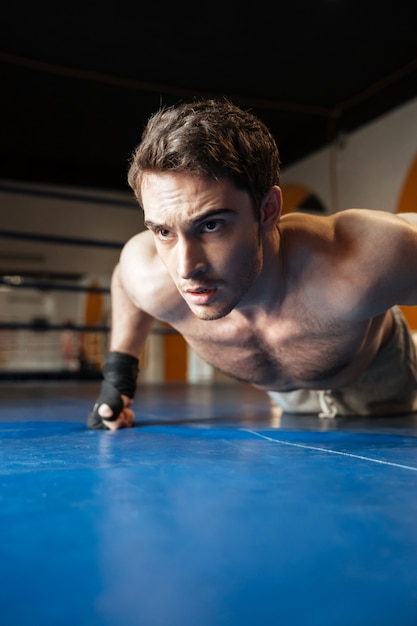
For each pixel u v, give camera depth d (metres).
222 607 0.43
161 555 0.52
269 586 0.46
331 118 7.05
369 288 1.19
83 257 9.41
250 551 0.53
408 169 6.18
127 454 1.05
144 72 6.07
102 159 8.27
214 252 0.98
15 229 8.98
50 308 10.43
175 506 0.67
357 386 1.80
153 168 0.95
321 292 1.23
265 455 1.03
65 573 0.48
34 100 6.52
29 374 7.10
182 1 4.97
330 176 7.23
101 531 0.59
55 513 0.65
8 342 10.34
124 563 0.50
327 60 5.88
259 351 1.38
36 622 0.40
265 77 6.20
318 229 1.27
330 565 0.50
